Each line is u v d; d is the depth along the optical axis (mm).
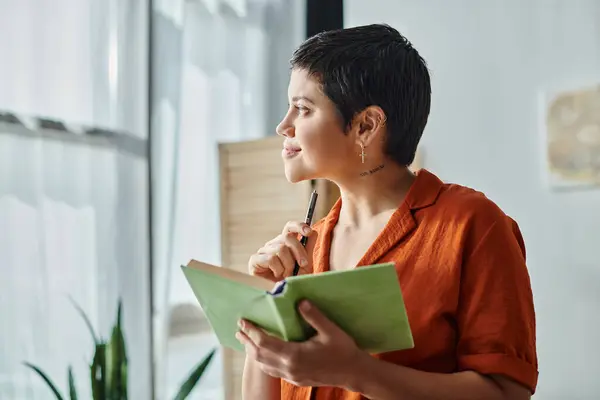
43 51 2789
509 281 1001
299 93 1088
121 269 3045
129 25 3100
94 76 2963
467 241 1024
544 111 2990
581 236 2912
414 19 3301
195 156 3406
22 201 2707
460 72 3189
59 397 2340
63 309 2824
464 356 994
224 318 1002
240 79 3541
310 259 1210
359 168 1106
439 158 3225
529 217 3023
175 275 3336
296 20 3693
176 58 3316
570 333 2928
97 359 2279
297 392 1133
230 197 2699
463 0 3193
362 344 955
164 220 3266
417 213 1086
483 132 3127
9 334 2648
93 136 2951
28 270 2711
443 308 1014
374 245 1082
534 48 3031
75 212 2883
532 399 2996
